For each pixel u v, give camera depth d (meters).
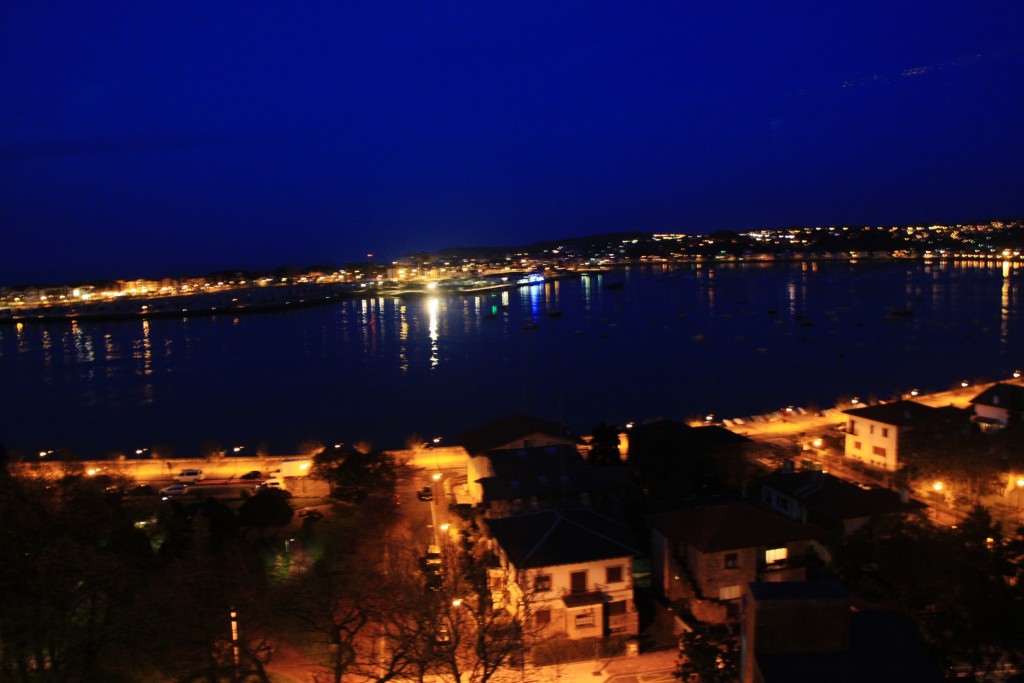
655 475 50.22
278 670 27.25
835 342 145.38
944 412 54.19
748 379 113.06
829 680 13.60
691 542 32.62
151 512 42.25
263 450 71.31
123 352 171.25
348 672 25.27
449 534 41.09
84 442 91.00
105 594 25.30
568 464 47.12
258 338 190.50
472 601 29.22
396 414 99.12
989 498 41.09
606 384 113.94
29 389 128.38
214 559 31.56
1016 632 20.98
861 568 27.72
